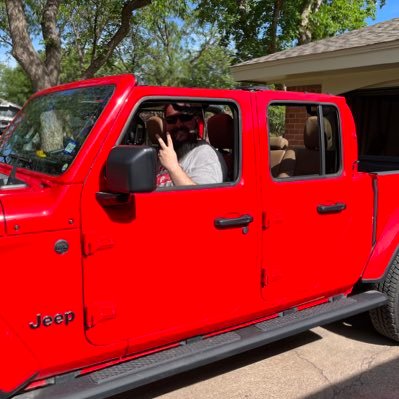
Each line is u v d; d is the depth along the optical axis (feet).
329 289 10.82
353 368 11.69
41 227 6.91
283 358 12.14
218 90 8.73
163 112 9.60
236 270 9.17
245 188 9.05
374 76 25.21
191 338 9.05
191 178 9.17
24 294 6.91
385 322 12.26
